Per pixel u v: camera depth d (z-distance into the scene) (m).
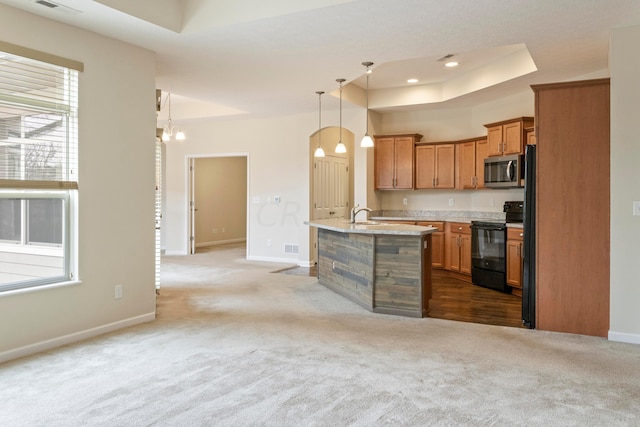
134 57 4.31
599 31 3.98
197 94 6.43
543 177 4.23
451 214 7.84
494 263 6.14
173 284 6.33
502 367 3.28
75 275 3.87
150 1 3.74
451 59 5.99
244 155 8.75
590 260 4.07
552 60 4.88
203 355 3.50
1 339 3.34
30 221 3.68
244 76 5.43
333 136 8.91
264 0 3.71
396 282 4.76
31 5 3.36
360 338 3.95
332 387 2.91
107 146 4.07
